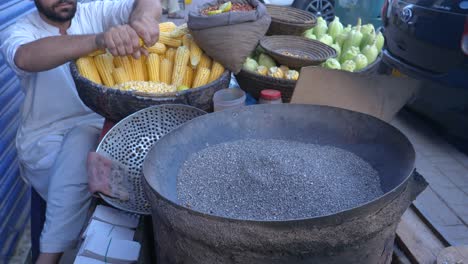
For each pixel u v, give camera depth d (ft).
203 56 7.28
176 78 6.81
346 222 3.39
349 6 19.03
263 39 9.26
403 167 4.34
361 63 9.53
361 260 3.76
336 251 3.51
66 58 6.16
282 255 3.43
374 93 6.59
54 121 7.63
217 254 3.55
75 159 6.43
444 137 12.79
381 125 4.96
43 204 7.83
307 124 5.43
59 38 6.21
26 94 7.47
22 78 7.36
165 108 6.06
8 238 9.07
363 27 11.09
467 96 11.11
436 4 11.26
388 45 13.62
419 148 12.57
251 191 4.31
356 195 4.29
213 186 4.46
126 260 5.00
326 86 6.52
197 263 3.74
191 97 6.20
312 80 6.50
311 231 3.33
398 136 4.67
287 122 5.49
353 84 6.56
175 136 4.86
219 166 4.78
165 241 3.97
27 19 7.44
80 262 4.97
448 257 4.99
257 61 9.11
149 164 4.25
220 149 5.11
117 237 5.35
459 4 10.67
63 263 7.51
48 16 7.16
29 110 7.57
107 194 5.23
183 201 4.25
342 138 5.25
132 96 5.90
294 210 4.01
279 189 4.32
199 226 3.44
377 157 4.85
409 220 5.86
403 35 12.51
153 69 6.82
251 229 3.32
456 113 11.66
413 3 12.12
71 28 7.72
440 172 11.47
